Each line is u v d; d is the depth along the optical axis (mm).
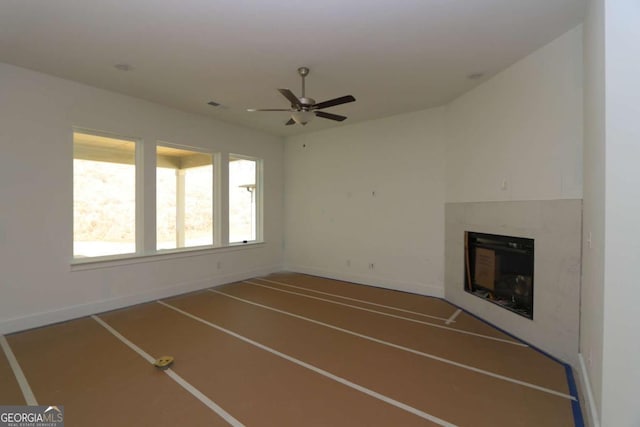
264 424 1955
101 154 4355
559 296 2793
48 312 3643
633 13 1580
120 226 4492
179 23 2605
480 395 2268
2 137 3340
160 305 4406
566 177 2740
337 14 2477
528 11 2436
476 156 3965
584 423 1968
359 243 5750
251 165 6449
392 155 5297
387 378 2496
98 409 2092
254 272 6266
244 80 3785
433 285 4871
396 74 3607
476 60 3264
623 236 1598
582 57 2615
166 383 2410
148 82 3863
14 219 3418
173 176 5469
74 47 3012
